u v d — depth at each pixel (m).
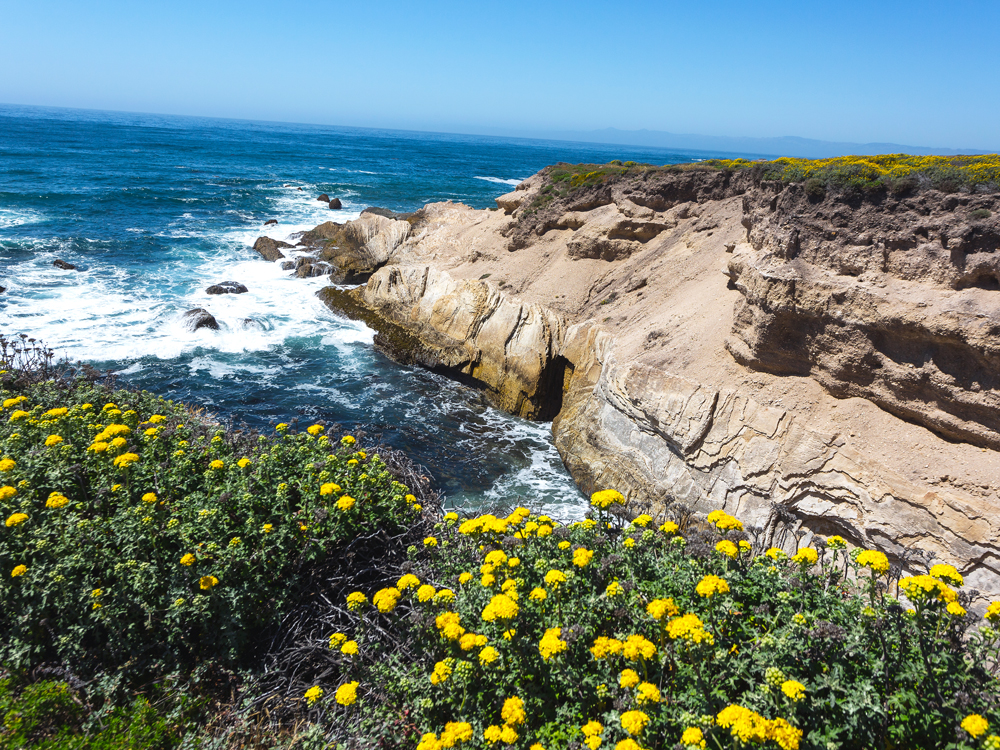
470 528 5.09
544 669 3.88
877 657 3.75
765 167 14.55
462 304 17.73
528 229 19.69
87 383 8.65
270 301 21.69
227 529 5.23
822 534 8.98
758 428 9.75
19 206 31.91
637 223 16.86
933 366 8.15
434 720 3.92
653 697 3.27
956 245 7.96
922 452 8.25
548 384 15.85
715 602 4.01
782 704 3.33
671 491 10.70
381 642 4.82
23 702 4.01
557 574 4.11
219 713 4.32
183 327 18.36
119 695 4.34
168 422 7.32
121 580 4.55
